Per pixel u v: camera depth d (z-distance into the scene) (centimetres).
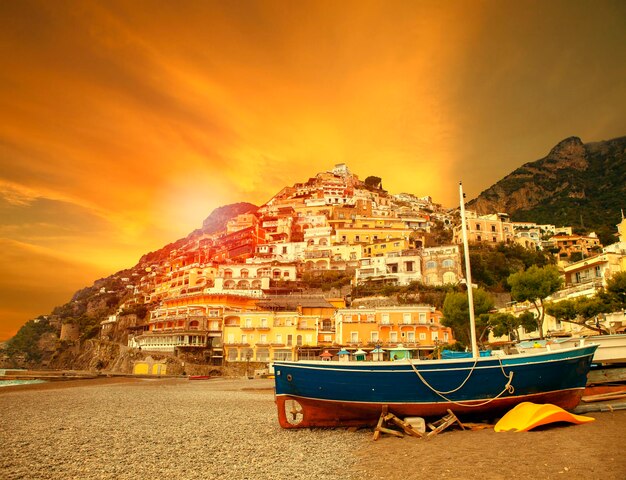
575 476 1067
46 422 2141
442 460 1308
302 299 8888
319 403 1928
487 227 12162
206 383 5738
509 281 4609
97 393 3978
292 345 7688
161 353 8569
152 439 1719
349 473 1230
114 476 1184
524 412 1697
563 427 1641
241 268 11444
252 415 2480
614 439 1390
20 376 7375
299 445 1620
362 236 12850
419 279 9612
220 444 1633
